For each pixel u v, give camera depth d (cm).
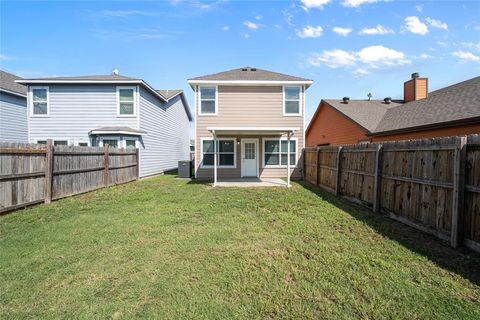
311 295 274
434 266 331
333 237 446
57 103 1405
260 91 1386
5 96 1602
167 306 259
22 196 670
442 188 424
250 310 251
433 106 1122
